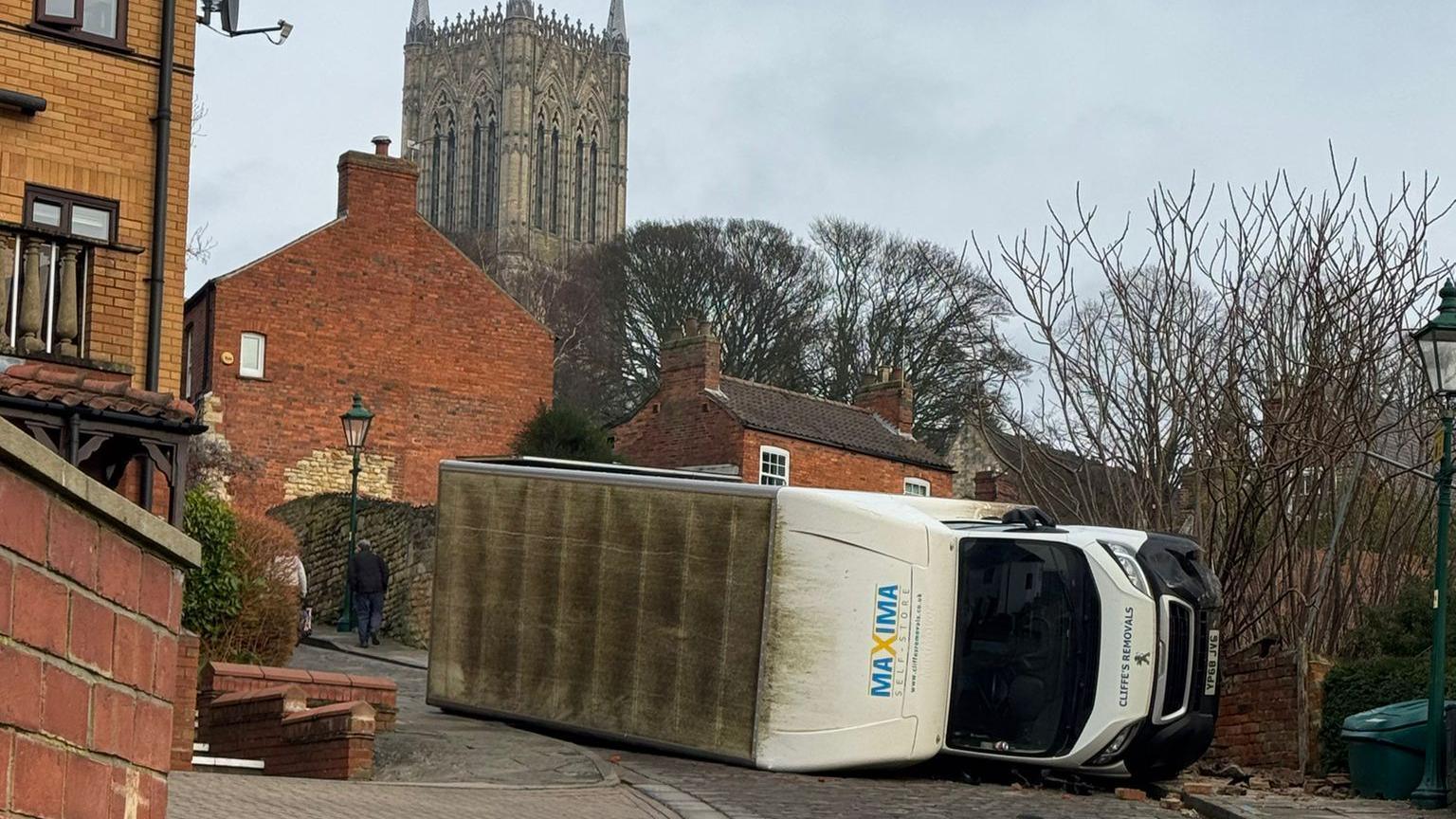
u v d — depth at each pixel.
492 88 127.62
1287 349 21.22
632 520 19.91
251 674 18.61
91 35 19.16
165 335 19.30
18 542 4.24
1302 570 21.53
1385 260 20.70
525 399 47.97
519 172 125.69
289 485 43.88
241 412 43.47
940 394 64.88
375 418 45.34
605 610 19.97
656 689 19.27
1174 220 21.86
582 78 129.75
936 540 18.00
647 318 70.06
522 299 80.06
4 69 18.56
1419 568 22.41
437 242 47.09
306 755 16.64
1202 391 21.22
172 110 19.69
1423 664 18.52
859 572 17.98
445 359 46.75
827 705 17.92
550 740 19.11
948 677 18.02
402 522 35.62
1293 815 15.09
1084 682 17.53
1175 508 22.55
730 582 18.77
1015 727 17.72
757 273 69.50
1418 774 16.56
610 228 130.00
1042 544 17.92
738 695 18.45
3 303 17.36
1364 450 19.53
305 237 45.00
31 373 15.48
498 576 21.20
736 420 46.94
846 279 69.31
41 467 4.27
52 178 18.72
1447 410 16.22
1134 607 17.56
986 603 18.05
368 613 33.28
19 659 4.26
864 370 66.56
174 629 5.16
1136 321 21.89
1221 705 20.62
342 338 45.19
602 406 69.62
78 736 4.55
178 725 16.03
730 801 15.39
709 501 19.14
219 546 22.08
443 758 17.61
